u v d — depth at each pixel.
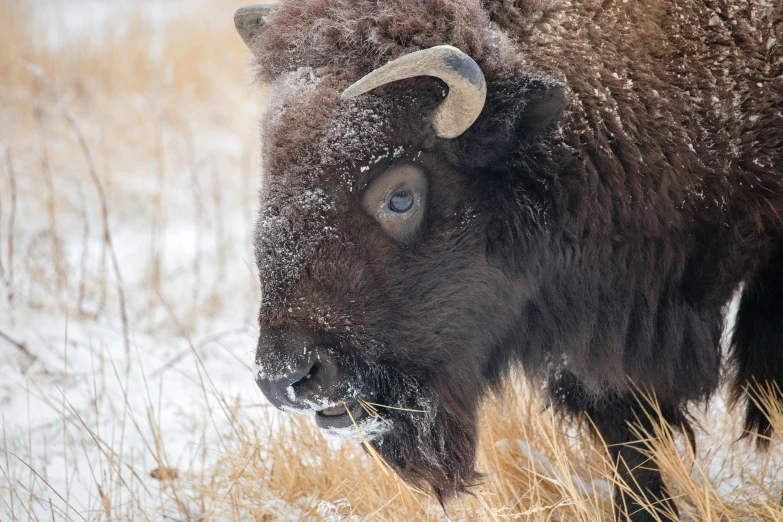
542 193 11.32
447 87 10.45
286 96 10.54
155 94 34.72
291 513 13.30
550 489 13.27
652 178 11.65
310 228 10.20
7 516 13.48
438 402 11.13
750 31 11.73
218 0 51.38
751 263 11.91
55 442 15.91
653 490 12.62
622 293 12.23
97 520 13.39
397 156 10.38
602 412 13.08
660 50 11.73
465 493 12.20
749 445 13.03
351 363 10.33
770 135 11.60
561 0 11.70
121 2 55.34
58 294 21.36
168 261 25.34
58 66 38.09
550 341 12.46
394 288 10.52
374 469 13.16
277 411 16.08
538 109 10.70
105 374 18.41
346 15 10.89
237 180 31.55
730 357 12.83
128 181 30.66
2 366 18.19
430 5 11.01
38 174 29.97
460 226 10.85
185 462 15.41
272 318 10.16
